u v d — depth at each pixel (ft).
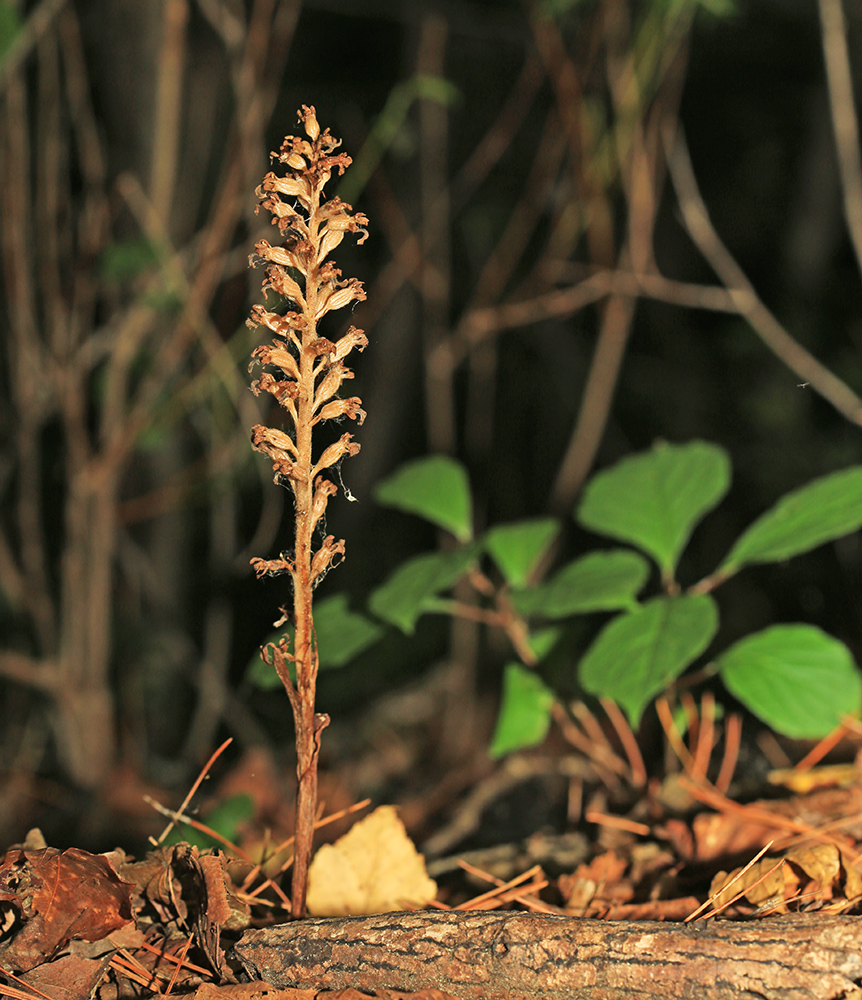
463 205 10.18
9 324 6.96
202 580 9.35
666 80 7.49
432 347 8.61
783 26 10.15
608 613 8.27
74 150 7.46
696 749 4.68
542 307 8.75
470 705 8.31
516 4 8.46
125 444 6.61
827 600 8.63
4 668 6.82
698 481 4.52
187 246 7.20
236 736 8.25
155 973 3.71
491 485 11.77
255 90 6.56
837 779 4.38
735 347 9.80
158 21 6.72
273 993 3.64
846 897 3.77
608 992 3.59
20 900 3.69
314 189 3.59
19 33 5.48
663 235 11.17
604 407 7.97
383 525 12.46
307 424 3.63
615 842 4.24
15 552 8.45
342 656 4.55
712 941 3.58
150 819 6.25
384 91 10.62
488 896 4.04
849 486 4.40
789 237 10.48
